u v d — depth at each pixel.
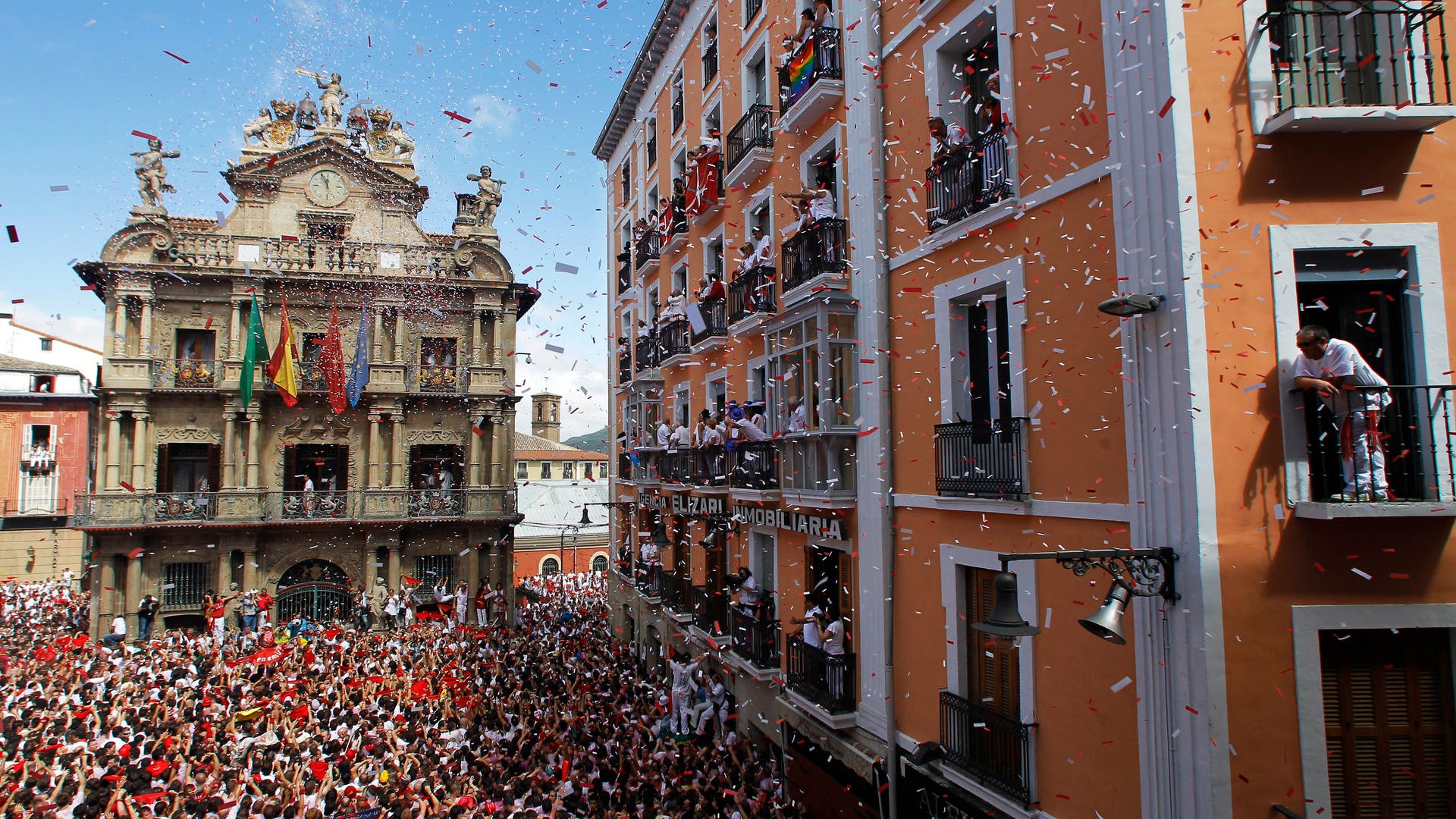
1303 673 6.76
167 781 12.45
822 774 12.59
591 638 25.17
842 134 13.09
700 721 16.28
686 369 21.11
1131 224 7.47
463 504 33.16
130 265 30.41
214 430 31.52
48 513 39.62
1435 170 7.23
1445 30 7.27
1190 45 7.12
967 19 10.04
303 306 32.84
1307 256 7.16
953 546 10.08
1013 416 9.09
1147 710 7.20
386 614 30.52
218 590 30.31
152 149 31.58
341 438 33.00
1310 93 7.13
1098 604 7.85
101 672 20.61
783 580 15.03
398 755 13.77
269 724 15.48
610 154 30.22
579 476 64.38
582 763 13.06
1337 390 6.59
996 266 9.47
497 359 34.78
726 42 18.45
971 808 9.38
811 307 12.68
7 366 40.47
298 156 33.50
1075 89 8.30
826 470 12.63
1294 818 6.50
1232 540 6.80
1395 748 6.98
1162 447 7.12
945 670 10.12
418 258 34.06
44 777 12.05
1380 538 6.93
